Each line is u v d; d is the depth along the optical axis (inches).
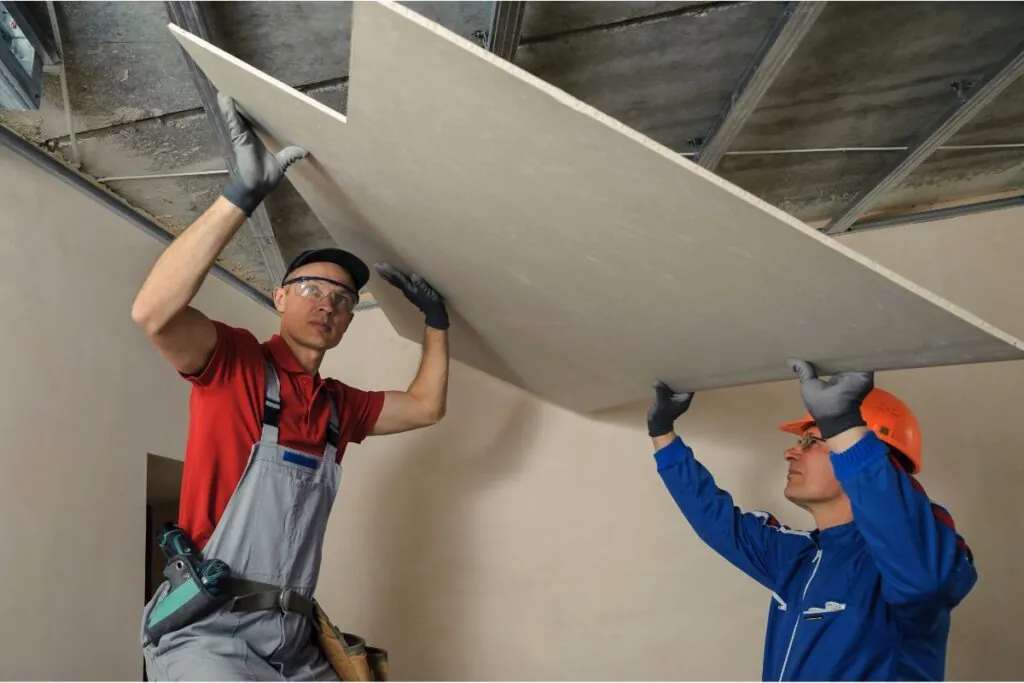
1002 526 108.5
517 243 71.1
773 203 125.2
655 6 85.9
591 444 122.5
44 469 83.7
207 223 65.6
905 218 122.7
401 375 129.0
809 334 65.9
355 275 86.7
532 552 119.4
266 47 86.7
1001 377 113.7
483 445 124.8
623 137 49.5
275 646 68.6
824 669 68.3
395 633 118.6
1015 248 117.6
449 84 51.9
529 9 85.4
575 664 114.2
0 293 82.0
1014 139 114.1
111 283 99.1
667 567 116.2
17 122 88.5
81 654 84.5
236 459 71.0
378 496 125.2
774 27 88.0
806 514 113.7
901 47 94.1
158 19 79.5
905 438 82.7
